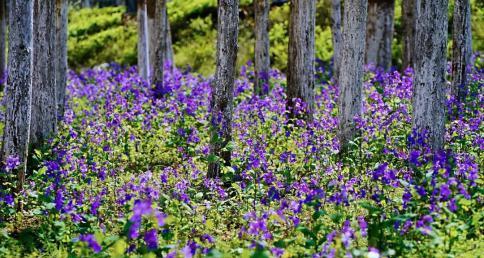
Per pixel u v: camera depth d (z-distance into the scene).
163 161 14.05
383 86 18.58
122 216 8.88
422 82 11.48
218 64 11.59
